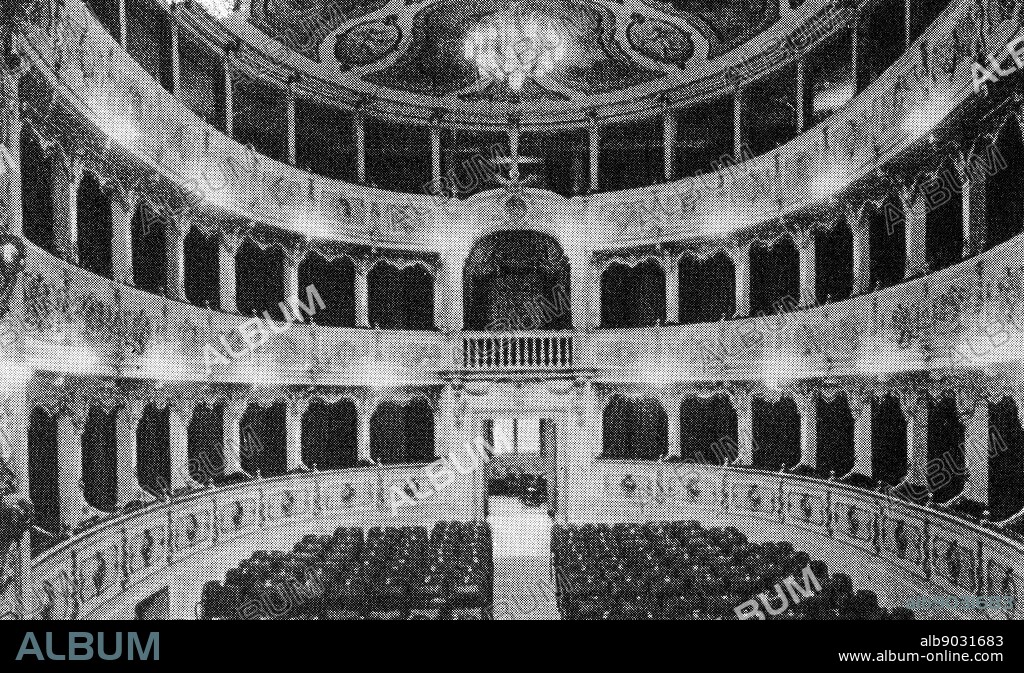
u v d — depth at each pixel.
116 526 13.28
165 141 15.22
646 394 20.86
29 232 11.02
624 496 20.84
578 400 21.34
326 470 19.70
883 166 15.18
